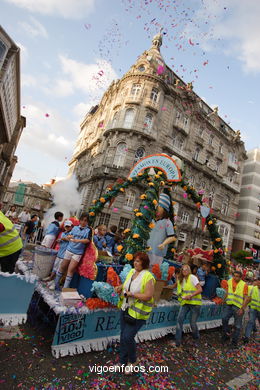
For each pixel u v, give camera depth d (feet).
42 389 7.55
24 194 140.97
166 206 19.53
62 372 8.66
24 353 9.24
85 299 11.50
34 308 12.76
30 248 30.32
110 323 11.44
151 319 13.39
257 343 18.71
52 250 13.94
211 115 95.86
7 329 10.87
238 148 106.42
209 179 91.04
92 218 19.06
